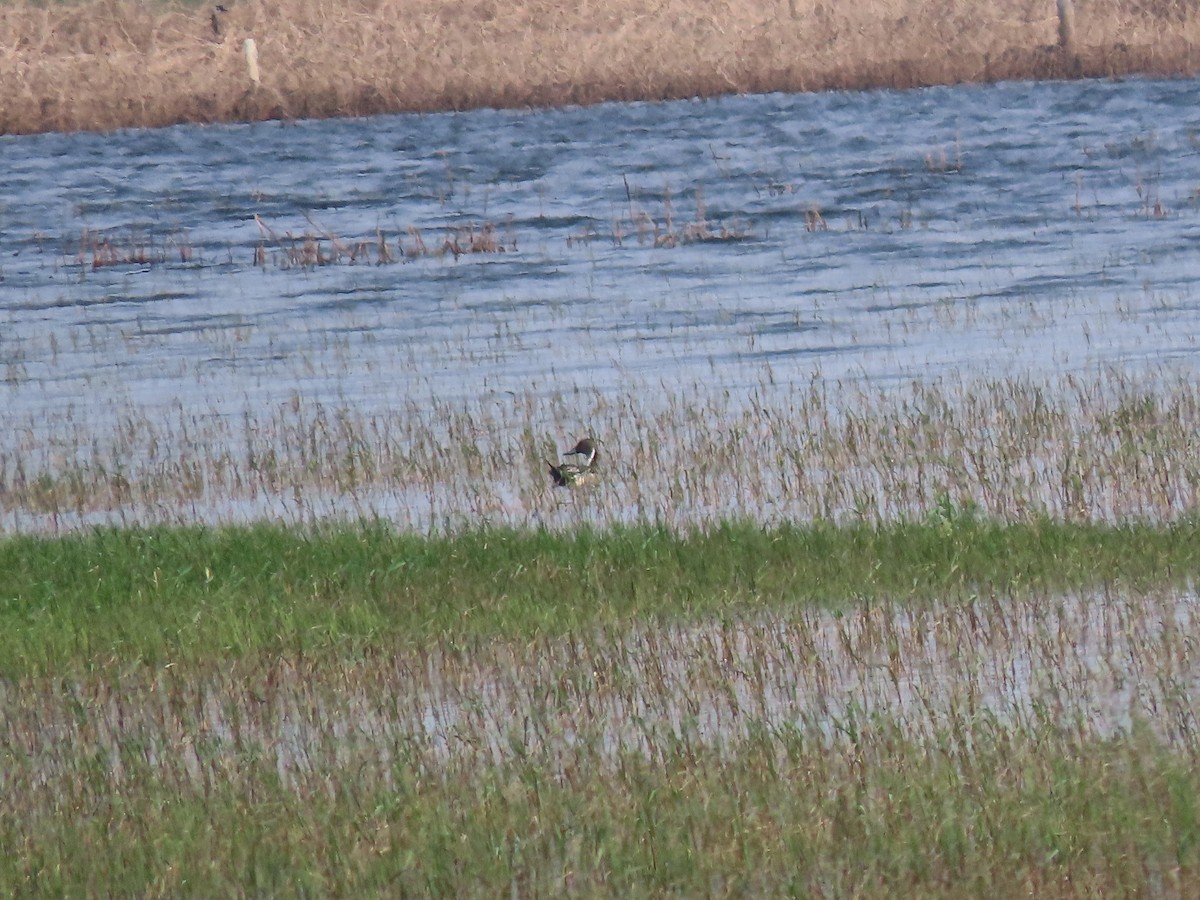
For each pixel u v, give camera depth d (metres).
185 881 22.78
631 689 28.95
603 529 39.25
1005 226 85.25
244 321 72.81
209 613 33.44
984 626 31.41
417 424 52.94
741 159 104.62
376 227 92.56
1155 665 28.84
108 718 29.19
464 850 22.98
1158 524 36.72
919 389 52.81
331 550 37.16
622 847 22.78
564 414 52.72
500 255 84.62
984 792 23.52
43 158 114.00
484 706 28.75
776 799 23.84
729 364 59.78
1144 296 67.69
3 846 23.98
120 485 47.34
